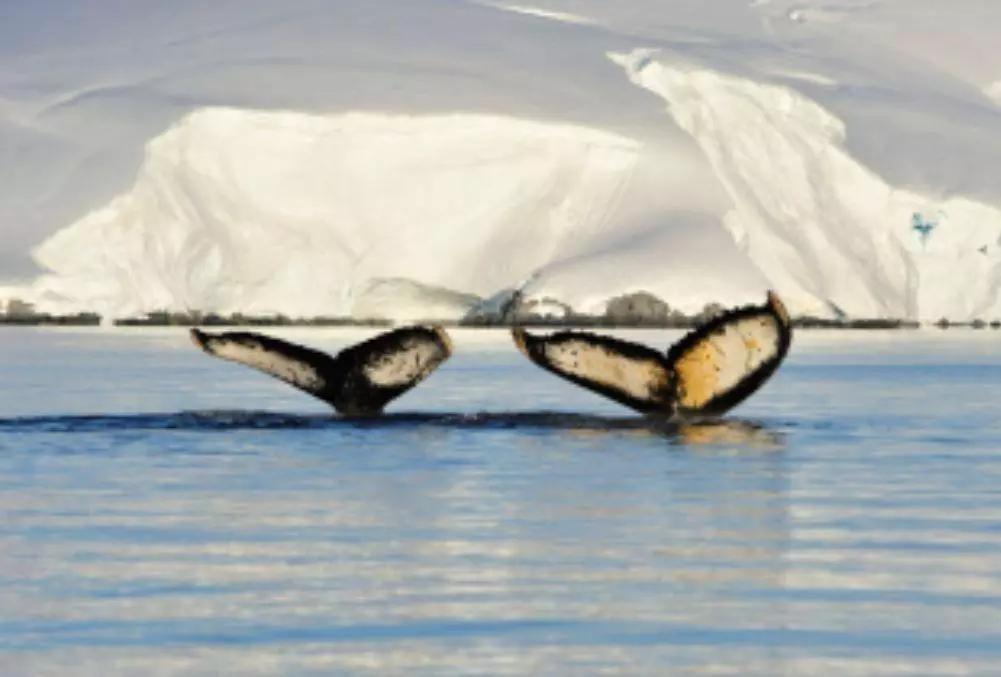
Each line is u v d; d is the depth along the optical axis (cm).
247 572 5356
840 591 5122
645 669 4300
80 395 11456
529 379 13350
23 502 6688
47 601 4975
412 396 11581
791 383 13450
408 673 4269
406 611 4866
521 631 4656
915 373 14738
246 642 4541
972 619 4797
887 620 4788
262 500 6738
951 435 9275
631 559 5569
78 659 4378
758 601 4997
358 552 5669
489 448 8300
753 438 8931
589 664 4347
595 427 9100
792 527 6194
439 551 5694
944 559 5600
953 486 7256
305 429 8938
